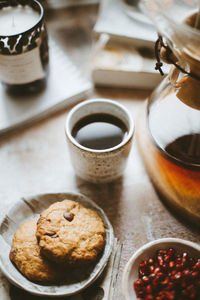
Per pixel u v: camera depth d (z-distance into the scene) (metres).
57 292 0.37
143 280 0.38
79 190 0.47
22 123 0.51
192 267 0.39
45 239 0.38
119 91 0.55
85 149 0.39
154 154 0.47
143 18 0.55
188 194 0.43
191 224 0.44
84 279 0.38
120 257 0.42
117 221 0.44
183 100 0.38
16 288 0.40
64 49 0.59
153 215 0.45
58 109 0.53
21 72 0.47
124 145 0.40
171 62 0.36
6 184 0.47
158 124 0.43
